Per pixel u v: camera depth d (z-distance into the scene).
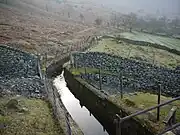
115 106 18.78
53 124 16.11
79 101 25.75
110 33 93.50
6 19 86.25
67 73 33.22
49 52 48.47
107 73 29.91
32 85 24.05
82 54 39.72
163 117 15.27
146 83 24.97
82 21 134.88
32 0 177.25
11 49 41.44
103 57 37.81
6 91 21.22
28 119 16.22
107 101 20.19
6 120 15.56
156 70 31.16
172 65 42.28
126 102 18.92
